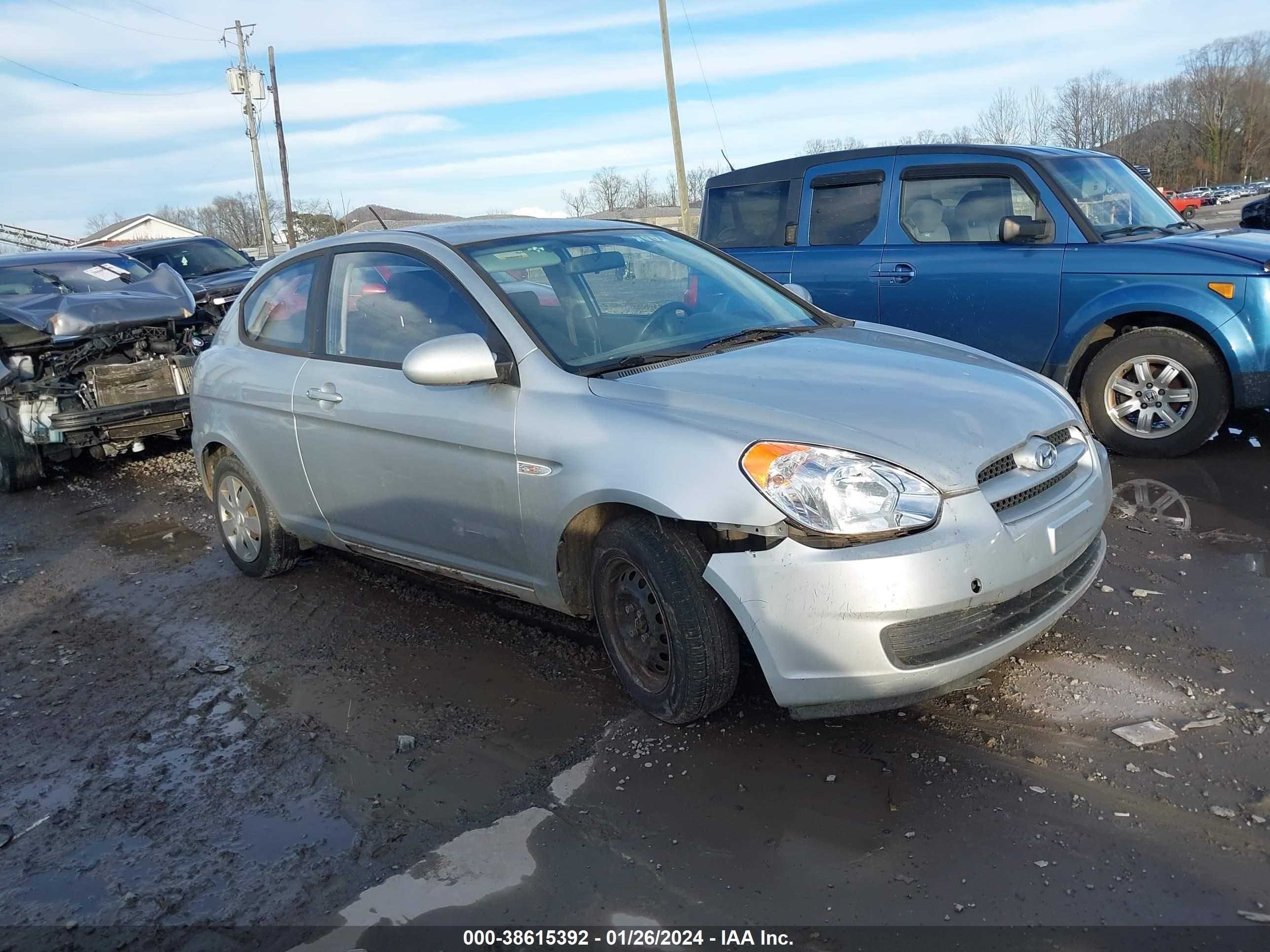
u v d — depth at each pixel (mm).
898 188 6988
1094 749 2988
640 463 3082
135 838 3002
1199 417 5824
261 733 3576
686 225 27344
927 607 2770
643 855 2691
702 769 3045
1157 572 4273
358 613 4605
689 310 4070
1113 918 2324
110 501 7441
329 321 4418
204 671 4148
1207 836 2574
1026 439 3133
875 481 2816
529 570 3578
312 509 4559
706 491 2934
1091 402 6176
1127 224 6469
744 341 3838
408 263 4086
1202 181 85250
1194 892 2383
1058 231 6332
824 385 3268
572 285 3924
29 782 3385
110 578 5531
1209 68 85000
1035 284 6301
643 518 3188
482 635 4227
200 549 5918
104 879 2809
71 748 3604
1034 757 2971
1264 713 3111
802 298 4566
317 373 4340
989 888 2449
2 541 6543
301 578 5152
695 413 3123
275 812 3068
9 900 2748
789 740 3156
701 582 3053
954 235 6746
